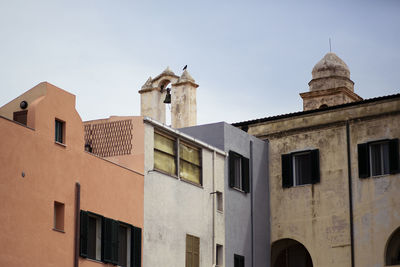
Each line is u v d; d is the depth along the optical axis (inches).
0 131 1261.1
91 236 1425.9
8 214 1257.4
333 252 1792.6
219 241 1724.9
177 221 1616.6
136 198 1521.9
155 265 1542.8
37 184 1314.0
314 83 2406.5
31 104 1336.1
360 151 1801.2
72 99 1409.9
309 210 1839.3
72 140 1397.6
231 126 1819.6
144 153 1557.6
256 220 1841.8
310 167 1856.5
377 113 1800.0
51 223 1332.4
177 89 2135.8
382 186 1766.7
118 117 1595.7
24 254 1274.6
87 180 1418.6
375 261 1747.0
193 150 1705.2
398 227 1734.7
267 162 1908.2
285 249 1907.0
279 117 1915.6
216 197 1738.4
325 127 1855.3
